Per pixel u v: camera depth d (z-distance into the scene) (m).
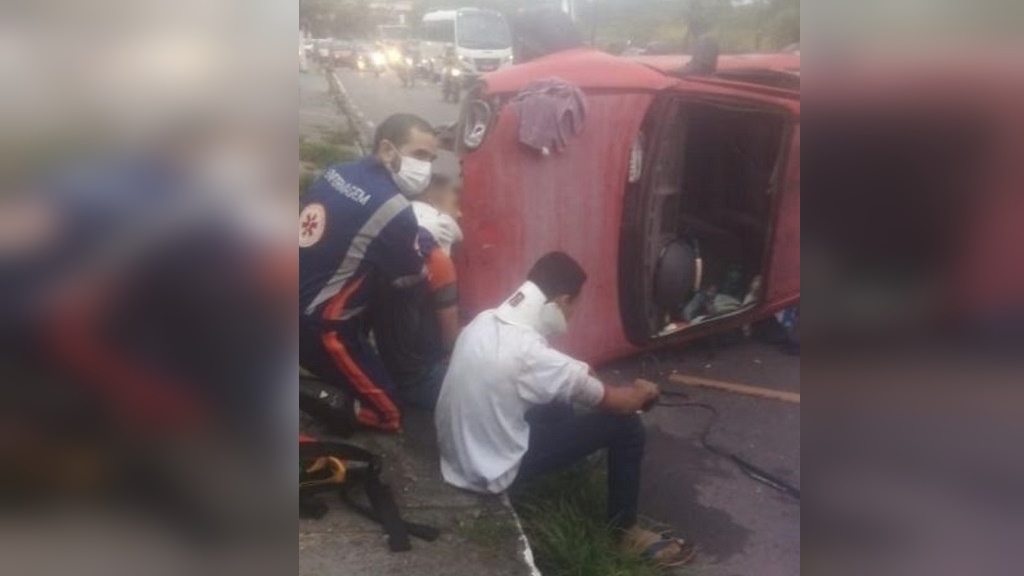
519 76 3.61
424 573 2.47
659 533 2.97
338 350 3.03
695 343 4.43
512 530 2.69
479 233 3.51
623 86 3.64
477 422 2.81
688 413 3.88
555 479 3.12
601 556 2.77
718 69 3.91
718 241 4.39
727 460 3.56
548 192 3.58
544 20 3.87
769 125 4.20
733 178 4.40
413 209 3.11
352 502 2.73
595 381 2.79
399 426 3.16
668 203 4.06
